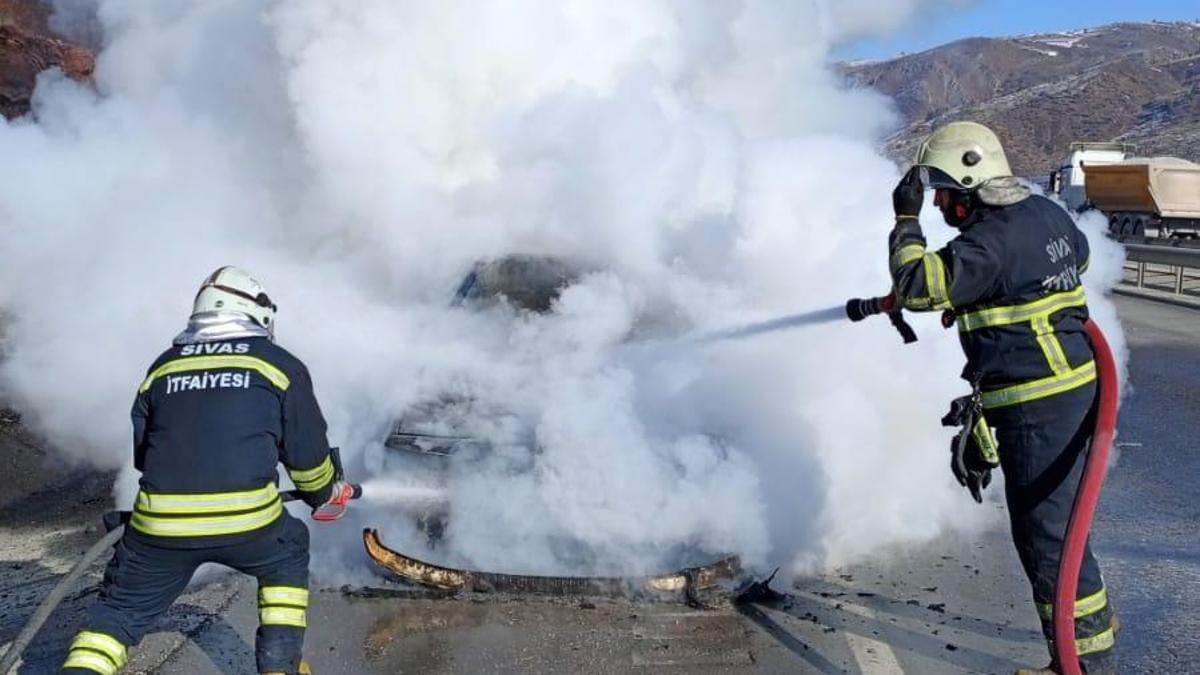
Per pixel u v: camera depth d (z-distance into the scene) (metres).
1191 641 4.30
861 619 4.59
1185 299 16.77
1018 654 4.24
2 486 6.66
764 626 4.52
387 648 4.30
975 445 3.85
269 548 3.48
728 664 4.15
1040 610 3.74
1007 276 3.62
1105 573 5.12
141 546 3.39
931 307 3.69
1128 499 6.35
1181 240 25.92
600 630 4.46
